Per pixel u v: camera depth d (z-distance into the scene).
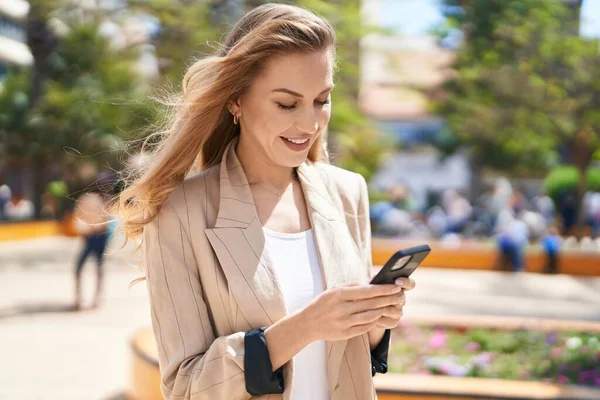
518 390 3.79
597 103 16.20
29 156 22.44
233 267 1.53
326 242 1.65
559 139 19.03
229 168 1.67
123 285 11.46
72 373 6.14
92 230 9.12
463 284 12.30
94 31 18.56
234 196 1.61
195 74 1.62
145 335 5.20
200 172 1.71
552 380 4.63
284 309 1.53
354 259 1.67
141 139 1.93
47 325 8.20
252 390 1.43
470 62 16.48
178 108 1.65
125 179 1.84
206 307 1.57
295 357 1.56
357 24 13.19
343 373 1.59
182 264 1.56
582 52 15.34
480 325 5.79
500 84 16.91
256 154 1.68
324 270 1.61
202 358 1.47
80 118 19.03
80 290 9.19
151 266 1.58
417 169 34.84
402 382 3.91
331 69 1.58
